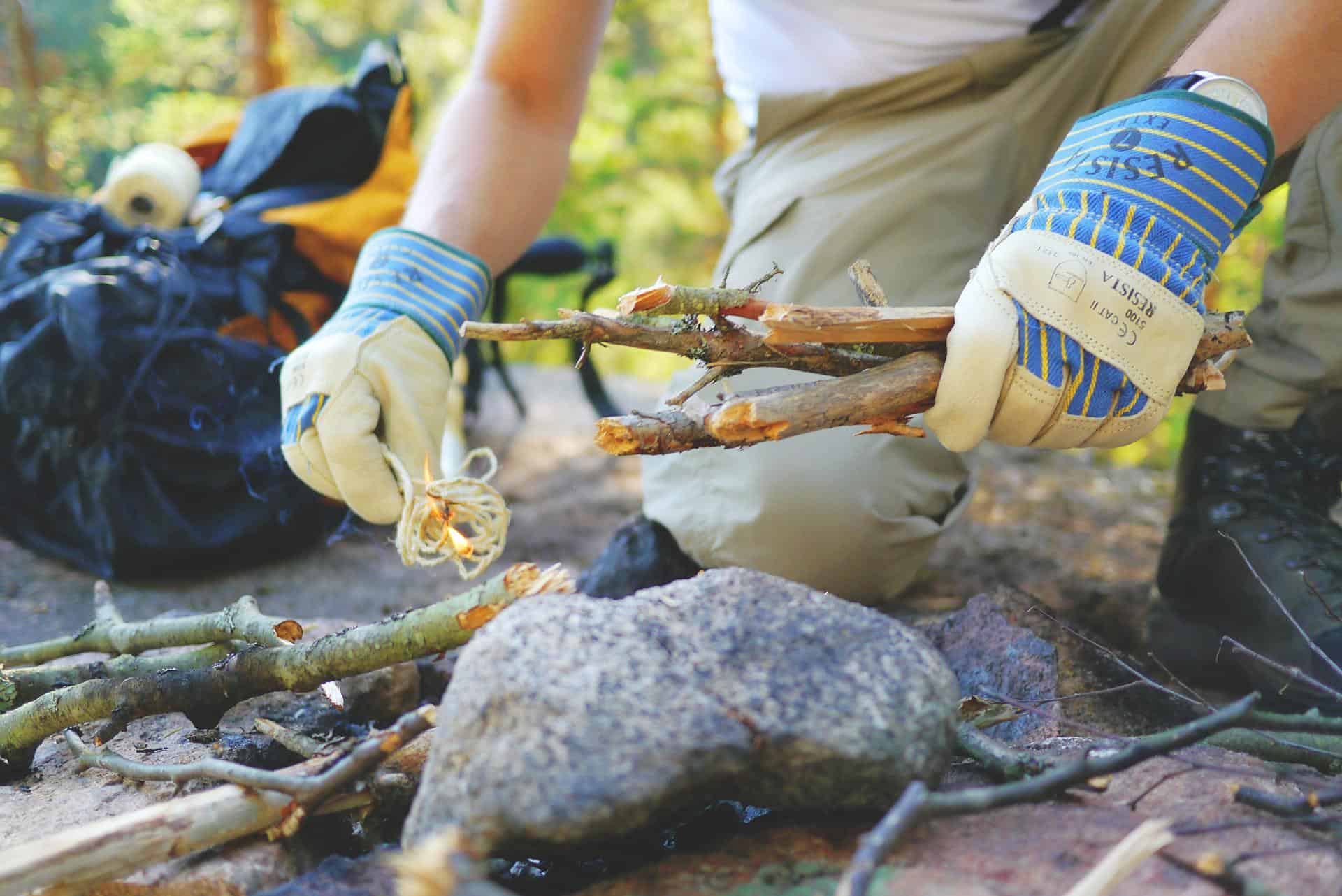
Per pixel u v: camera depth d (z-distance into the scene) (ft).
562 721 2.71
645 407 12.72
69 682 4.25
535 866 3.40
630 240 23.07
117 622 4.69
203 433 7.14
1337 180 5.57
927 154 5.98
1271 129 4.05
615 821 2.64
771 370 5.75
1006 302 3.56
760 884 2.95
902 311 3.51
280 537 7.72
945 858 2.95
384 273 4.84
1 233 8.20
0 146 17.07
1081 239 3.68
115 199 7.81
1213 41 4.31
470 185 5.34
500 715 2.77
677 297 3.37
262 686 3.85
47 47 20.52
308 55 25.48
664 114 21.99
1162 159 3.78
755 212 6.30
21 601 6.86
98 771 3.94
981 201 6.01
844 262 5.87
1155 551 7.92
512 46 5.47
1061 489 9.74
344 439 4.36
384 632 3.62
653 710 2.77
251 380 7.28
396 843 3.51
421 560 4.08
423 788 2.89
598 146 21.21
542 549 8.16
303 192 7.97
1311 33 4.12
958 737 3.60
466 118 5.51
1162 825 2.73
